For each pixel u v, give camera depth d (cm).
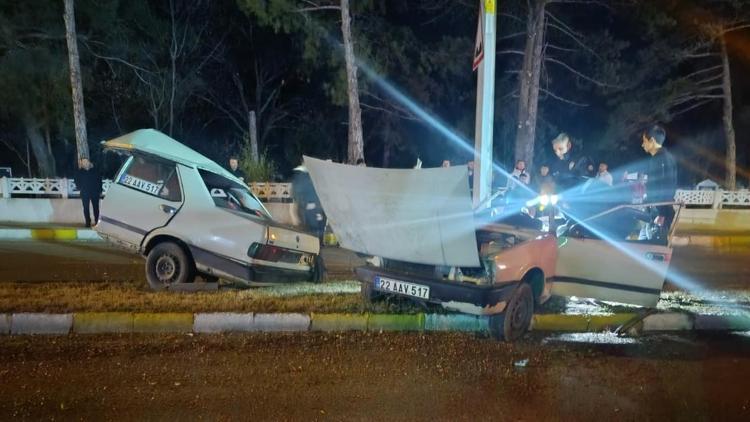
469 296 599
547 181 956
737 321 721
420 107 2234
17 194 1530
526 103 1925
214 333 629
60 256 1035
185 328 631
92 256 1041
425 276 634
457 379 529
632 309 750
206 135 3083
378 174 569
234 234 739
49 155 2339
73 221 1489
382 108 2283
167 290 740
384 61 1948
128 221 754
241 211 811
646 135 823
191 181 755
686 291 884
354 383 511
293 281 791
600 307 760
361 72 1920
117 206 761
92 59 2108
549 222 779
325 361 562
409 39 1995
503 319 629
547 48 2172
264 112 3159
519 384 523
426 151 2683
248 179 1678
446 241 582
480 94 861
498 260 619
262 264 743
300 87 3097
